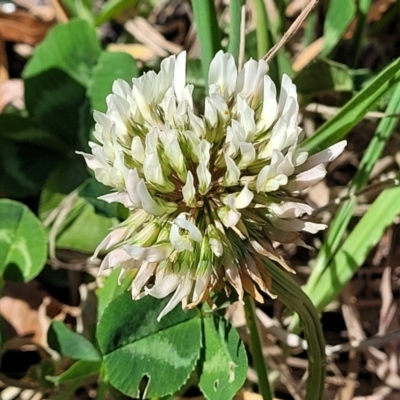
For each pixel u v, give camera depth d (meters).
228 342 0.05
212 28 0.06
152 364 0.05
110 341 0.05
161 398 0.06
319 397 0.06
